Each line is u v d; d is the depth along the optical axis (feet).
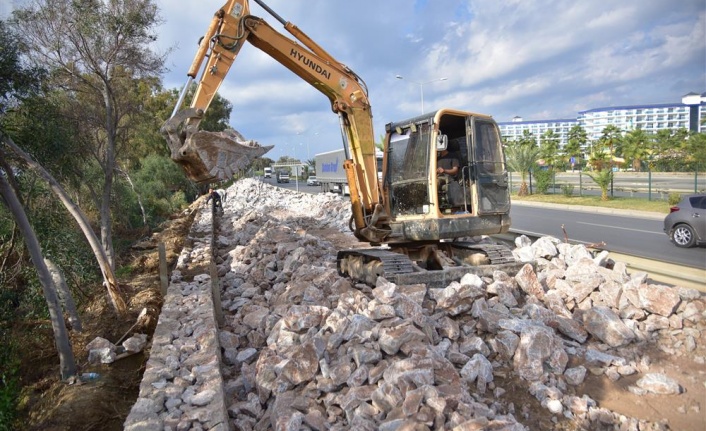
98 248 29.68
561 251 28.07
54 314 20.97
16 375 23.22
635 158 142.61
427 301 20.29
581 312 20.08
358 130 27.63
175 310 23.79
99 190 55.72
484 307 19.08
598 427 13.64
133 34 38.42
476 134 26.78
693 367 16.44
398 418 12.51
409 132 28.09
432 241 29.71
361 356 15.44
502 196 27.58
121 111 45.44
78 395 19.11
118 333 27.25
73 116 38.60
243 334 22.50
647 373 16.06
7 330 27.76
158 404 14.53
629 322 19.19
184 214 94.12
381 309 17.48
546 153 130.21
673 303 18.98
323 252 38.60
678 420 13.62
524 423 13.84
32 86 27.17
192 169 21.90
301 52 26.17
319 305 21.13
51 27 35.45
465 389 14.20
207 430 13.01
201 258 39.68
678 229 41.88
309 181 204.74
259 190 117.70
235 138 23.80
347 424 13.52
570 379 15.96
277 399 14.67
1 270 32.60
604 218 65.98
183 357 18.26
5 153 27.71
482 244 28.86
